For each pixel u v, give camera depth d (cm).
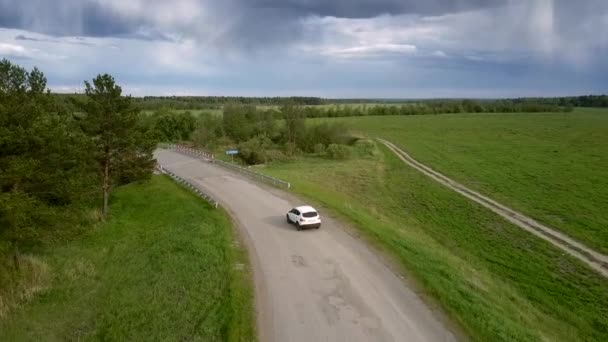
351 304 2081
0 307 2373
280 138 9856
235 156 8319
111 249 3253
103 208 4062
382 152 8906
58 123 3022
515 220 4381
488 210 4738
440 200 5197
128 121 4022
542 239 3809
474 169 7056
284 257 2666
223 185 4828
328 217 3494
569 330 2323
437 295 2148
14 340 2139
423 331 1855
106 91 3947
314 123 10756
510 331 1895
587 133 11362
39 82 3036
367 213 4059
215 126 10125
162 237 3284
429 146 9725
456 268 2714
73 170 3128
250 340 1794
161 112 10738
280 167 7212
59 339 2136
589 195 5172
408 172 6938
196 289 2330
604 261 3319
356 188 5772
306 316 1977
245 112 10669
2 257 2653
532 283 2961
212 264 2598
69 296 2556
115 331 2077
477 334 1825
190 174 5581
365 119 16700
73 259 3064
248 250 2798
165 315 2125
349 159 8156
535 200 5072
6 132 2572
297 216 3180
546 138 10600
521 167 7050
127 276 2698
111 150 4081
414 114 19550
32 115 2825
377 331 1856
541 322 2319
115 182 4716
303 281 2327
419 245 3097
